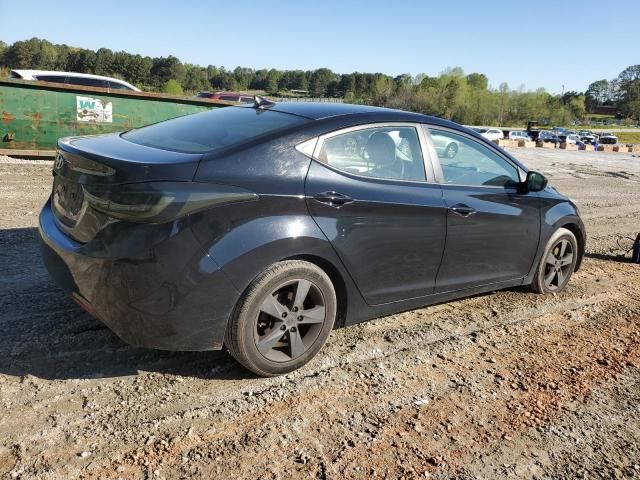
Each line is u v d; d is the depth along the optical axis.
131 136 3.76
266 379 3.38
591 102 186.75
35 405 2.92
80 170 3.14
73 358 3.41
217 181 3.01
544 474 2.78
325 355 3.75
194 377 3.34
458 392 3.46
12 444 2.61
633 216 10.43
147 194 2.85
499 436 3.04
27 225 6.21
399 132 3.92
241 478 2.54
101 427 2.80
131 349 3.57
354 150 3.64
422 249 3.91
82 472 2.48
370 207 3.55
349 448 2.82
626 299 5.50
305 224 3.26
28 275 4.68
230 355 3.61
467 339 4.23
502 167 4.63
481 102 107.81
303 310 3.40
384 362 3.74
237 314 3.12
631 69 172.00
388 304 3.87
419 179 3.96
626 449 3.04
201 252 2.95
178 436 2.79
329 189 3.39
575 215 5.29
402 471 2.69
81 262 3.03
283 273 3.21
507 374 3.75
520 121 118.00
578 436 3.11
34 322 3.81
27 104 10.63
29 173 9.28
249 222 3.08
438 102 105.06
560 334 4.50
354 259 3.53
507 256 4.63
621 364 4.03
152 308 2.92
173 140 3.49
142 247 2.86
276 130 3.42
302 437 2.88
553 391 3.57
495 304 5.00
